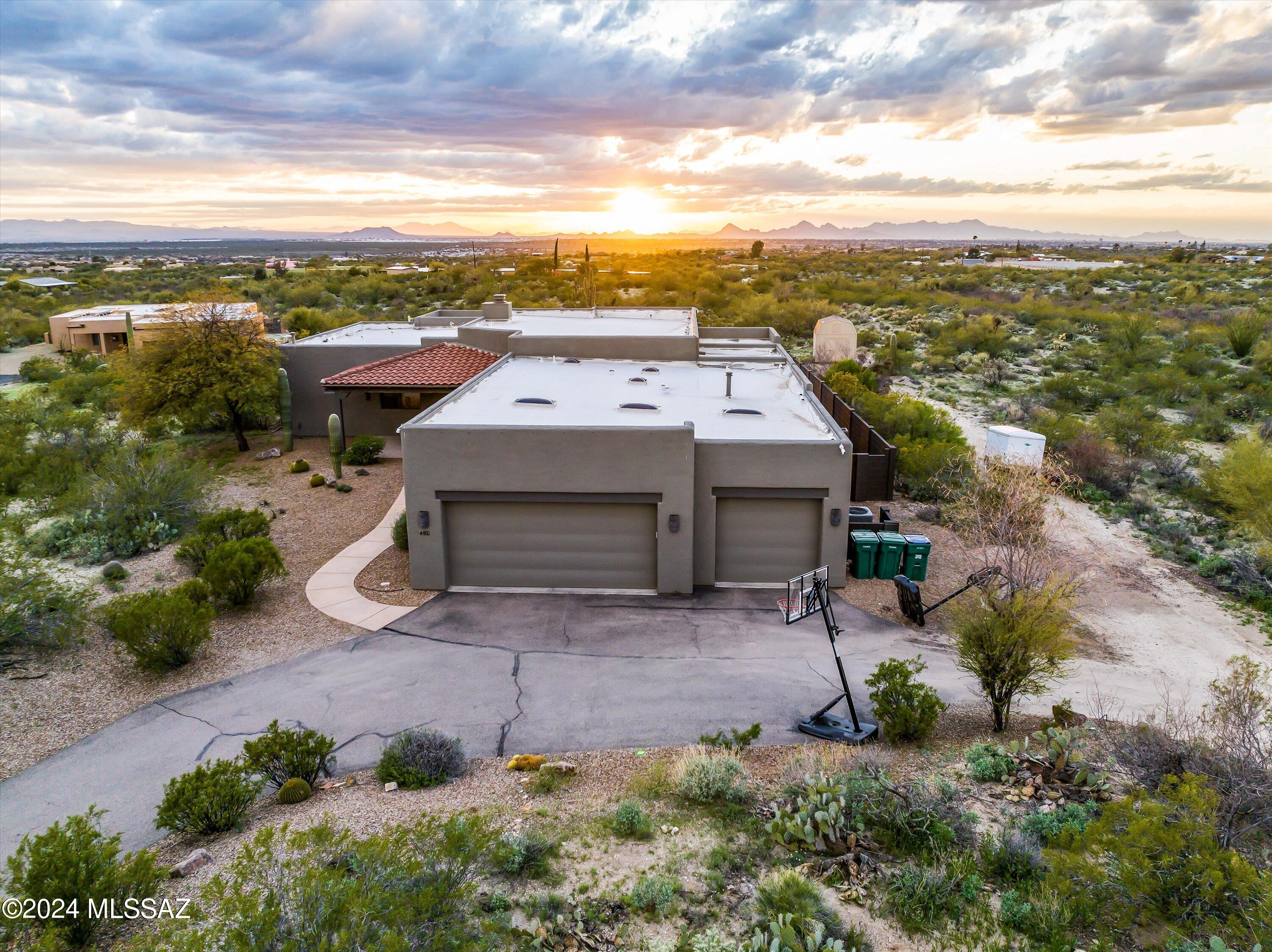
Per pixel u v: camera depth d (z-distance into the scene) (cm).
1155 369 3956
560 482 1631
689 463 1614
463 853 731
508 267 11306
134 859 829
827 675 1332
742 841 878
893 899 764
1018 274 10275
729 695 1262
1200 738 953
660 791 982
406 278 9881
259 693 1260
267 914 586
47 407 3055
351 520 2083
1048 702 1248
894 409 2784
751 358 2609
